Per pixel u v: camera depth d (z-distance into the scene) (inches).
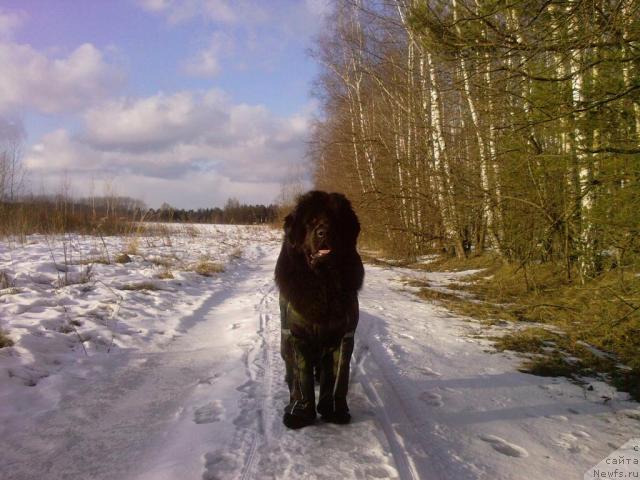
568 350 123.5
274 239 634.8
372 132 410.3
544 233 179.6
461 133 265.3
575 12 100.2
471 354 120.3
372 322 152.5
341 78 496.1
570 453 69.7
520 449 70.8
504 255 238.2
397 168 361.4
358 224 77.4
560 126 134.6
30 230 358.9
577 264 190.7
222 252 373.1
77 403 83.9
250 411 81.2
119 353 114.0
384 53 350.3
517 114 142.4
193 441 69.9
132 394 89.6
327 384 80.0
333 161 529.3
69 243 311.4
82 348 113.3
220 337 135.9
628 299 132.7
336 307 73.6
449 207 301.1
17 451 66.2
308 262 73.9
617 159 126.7
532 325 152.4
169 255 303.9
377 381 97.9
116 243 339.9
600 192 141.4
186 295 192.4
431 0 128.7
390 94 357.4
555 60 123.6
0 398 80.8
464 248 330.3
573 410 86.4
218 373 103.1
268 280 254.5
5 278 174.2
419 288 229.8
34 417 76.9
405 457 66.0
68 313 139.6
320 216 73.3
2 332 110.5
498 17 124.4
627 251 138.1
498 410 85.1
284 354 80.7
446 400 89.0
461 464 65.1
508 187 197.9
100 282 189.8
